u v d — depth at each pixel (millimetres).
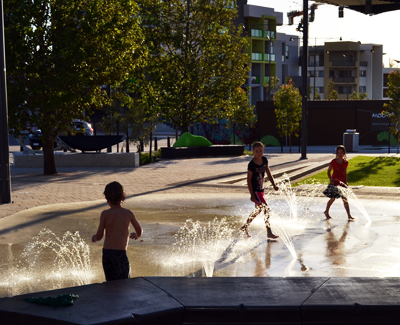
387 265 6543
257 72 72438
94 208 11297
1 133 12094
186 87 30281
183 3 32438
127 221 4781
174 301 4184
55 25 17828
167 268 6488
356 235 8453
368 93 98938
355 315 4082
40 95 18031
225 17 30984
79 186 15398
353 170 19656
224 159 26172
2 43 12117
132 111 30531
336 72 96000
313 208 11375
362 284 4621
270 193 13828
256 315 4082
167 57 29938
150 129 30891
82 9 18312
